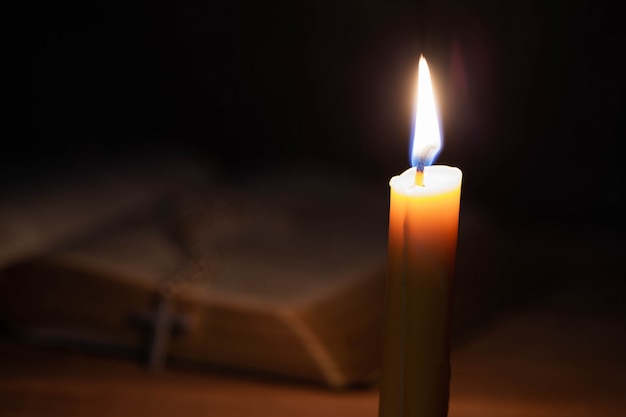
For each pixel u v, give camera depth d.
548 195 1.32
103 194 0.99
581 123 1.33
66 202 0.95
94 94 1.45
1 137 1.43
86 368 0.82
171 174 1.08
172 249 0.89
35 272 0.86
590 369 0.84
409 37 1.35
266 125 1.45
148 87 1.45
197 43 1.44
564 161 1.34
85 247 0.88
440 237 0.59
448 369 0.60
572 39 1.32
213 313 0.82
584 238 1.13
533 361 0.85
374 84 1.39
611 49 1.32
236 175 1.20
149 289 0.83
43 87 1.44
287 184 1.09
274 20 1.42
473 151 1.34
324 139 1.43
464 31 1.33
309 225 0.96
